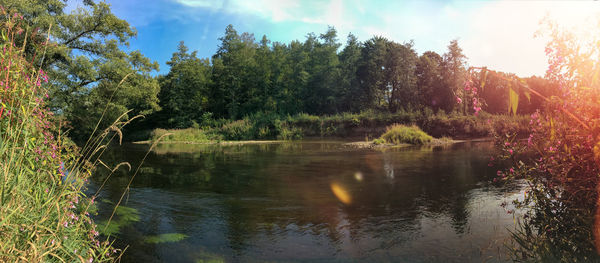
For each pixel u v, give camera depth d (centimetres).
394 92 4572
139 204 566
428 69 4709
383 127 3030
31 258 151
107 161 1195
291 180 797
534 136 332
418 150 1546
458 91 233
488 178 757
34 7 1259
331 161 1170
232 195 641
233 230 436
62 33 1585
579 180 282
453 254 333
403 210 511
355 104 4316
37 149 217
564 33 284
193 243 388
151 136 3123
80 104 1547
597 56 262
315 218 485
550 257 297
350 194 636
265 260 342
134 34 1892
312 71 4844
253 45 5300
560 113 288
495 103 3697
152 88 1984
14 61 223
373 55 4362
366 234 409
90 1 1748
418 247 359
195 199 609
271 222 469
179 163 1151
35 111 236
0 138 179
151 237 405
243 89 4884
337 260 338
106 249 242
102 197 598
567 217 311
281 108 4525
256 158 1305
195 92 4559
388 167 988
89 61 1599
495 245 345
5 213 159
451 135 2645
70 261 185
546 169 322
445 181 738
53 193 212
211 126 3981
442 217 464
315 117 3400
